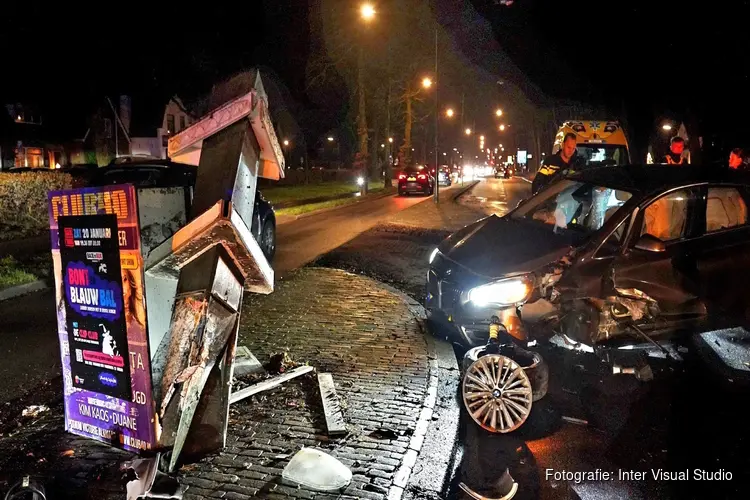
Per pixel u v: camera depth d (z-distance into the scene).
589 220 6.66
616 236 5.98
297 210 24.00
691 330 6.06
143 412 3.85
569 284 5.78
